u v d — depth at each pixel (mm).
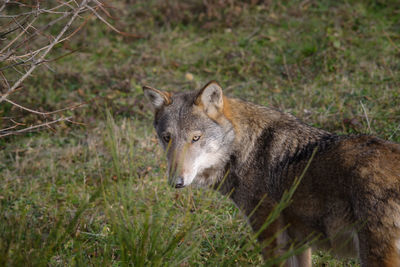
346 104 13977
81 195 11500
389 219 6246
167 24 21828
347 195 6711
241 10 21672
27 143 14414
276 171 7855
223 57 18562
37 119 14898
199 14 22188
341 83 15195
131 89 17016
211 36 20453
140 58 19188
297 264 8188
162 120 8875
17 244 7613
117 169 7148
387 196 6293
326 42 17906
